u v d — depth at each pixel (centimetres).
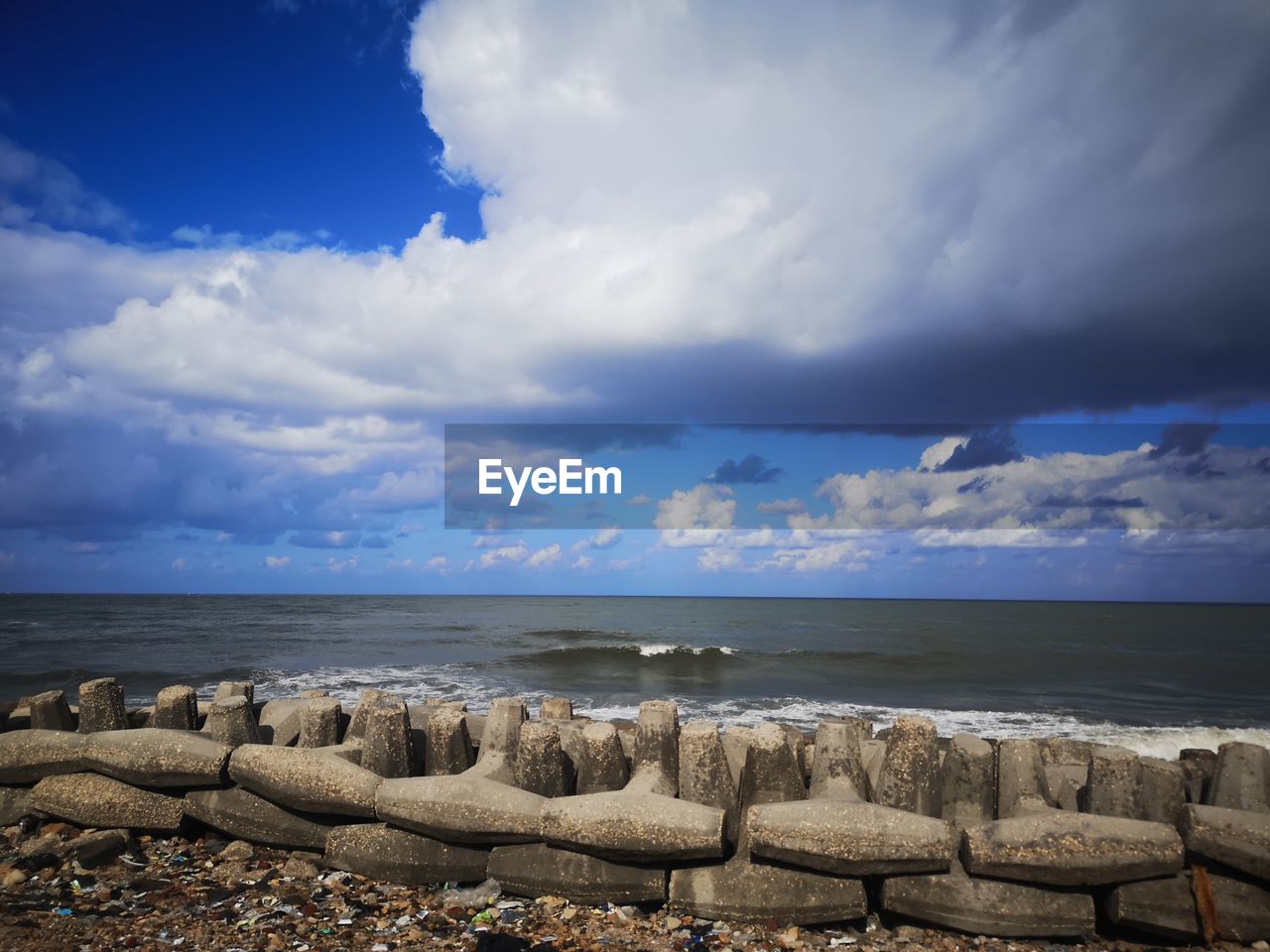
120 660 2794
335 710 676
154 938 480
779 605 8869
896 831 480
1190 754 793
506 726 611
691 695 2127
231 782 614
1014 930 476
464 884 554
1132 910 470
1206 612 9606
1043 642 3916
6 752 638
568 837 512
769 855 494
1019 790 534
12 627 4347
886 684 2430
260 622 4838
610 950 469
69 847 588
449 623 4828
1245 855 458
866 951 475
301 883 560
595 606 7750
